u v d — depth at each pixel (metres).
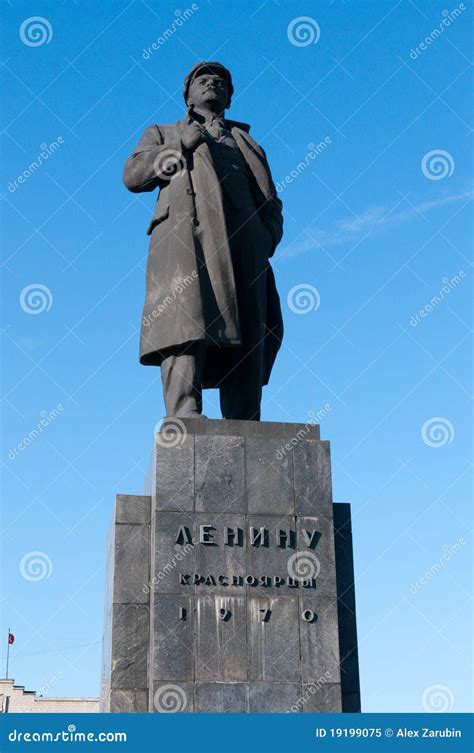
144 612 13.40
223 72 17.27
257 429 14.32
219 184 15.84
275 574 13.52
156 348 15.09
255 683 12.90
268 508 13.88
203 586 13.29
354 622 14.11
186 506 13.67
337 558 14.45
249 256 16.06
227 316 15.29
